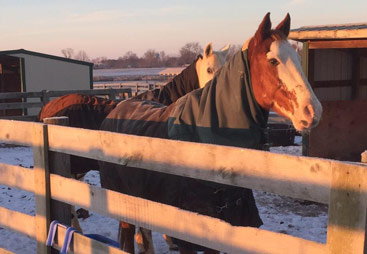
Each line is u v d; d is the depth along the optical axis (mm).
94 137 2256
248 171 1567
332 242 1313
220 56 5055
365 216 1223
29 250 4285
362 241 1235
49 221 2584
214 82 2564
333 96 7734
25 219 2771
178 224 1842
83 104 4449
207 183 2391
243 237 1597
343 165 1264
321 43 6605
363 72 8164
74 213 4602
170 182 2576
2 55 15016
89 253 2295
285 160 1439
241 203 2510
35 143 2582
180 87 4965
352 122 7293
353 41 6254
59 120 2586
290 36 6566
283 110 2365
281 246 1478
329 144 7230
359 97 8227
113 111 3607
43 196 2578
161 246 4387
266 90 2385
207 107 2496
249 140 2420
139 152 2020
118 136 2113
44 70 16266
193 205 2480
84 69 17328
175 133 2586
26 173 2721
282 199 6164
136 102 3516
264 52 2385
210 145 1700
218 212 2457
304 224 5031
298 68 2346
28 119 11922
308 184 1376
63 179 2457
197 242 1776
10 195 6207
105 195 2191
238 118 2414
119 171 3088
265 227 4941
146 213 1979
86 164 4285
